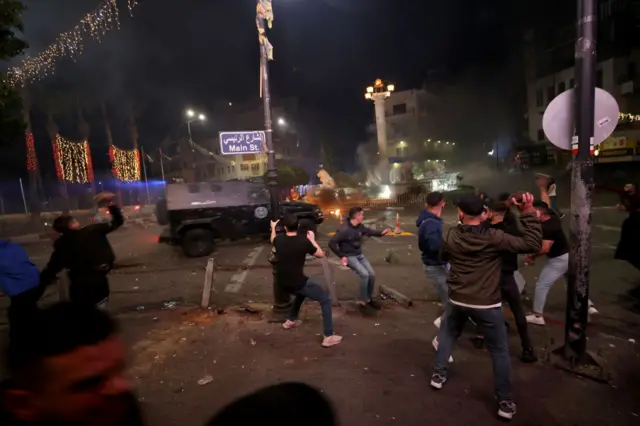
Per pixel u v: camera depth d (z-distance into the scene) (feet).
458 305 10.91
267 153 19.89
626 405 11.06
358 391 12.26
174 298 24.21
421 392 12.07
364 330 17.22
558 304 19.97
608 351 14.30
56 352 3.14
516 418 10.63
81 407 3.33
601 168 78.33
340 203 92.73
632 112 83.82
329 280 20.49
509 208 15.53
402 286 24.90
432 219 15.29
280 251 15.62
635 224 18.49
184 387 12.91
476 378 12.80
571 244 12.91
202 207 38.17
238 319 19.34
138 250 43.96
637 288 20.44
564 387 12.06
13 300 10.82
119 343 3.66
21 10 34.19
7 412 3.27
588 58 11.94
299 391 4.36
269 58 19.89
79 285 13.10
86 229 13.55
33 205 74.59
